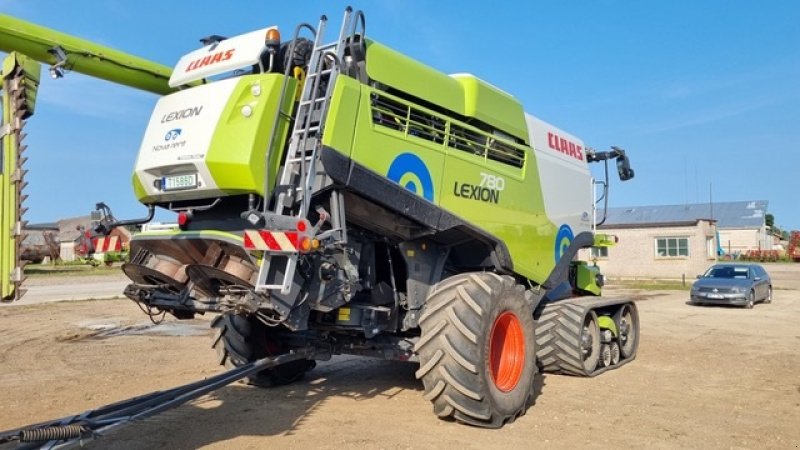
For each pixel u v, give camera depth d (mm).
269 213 4762
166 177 5352
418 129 5949
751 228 57062
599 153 9539
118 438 5207
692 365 9078
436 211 5832
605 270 35531
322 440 5176
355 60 5387
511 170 7078
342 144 5070
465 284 5785
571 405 6586
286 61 5422
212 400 6598
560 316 8031
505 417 5758
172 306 5531
